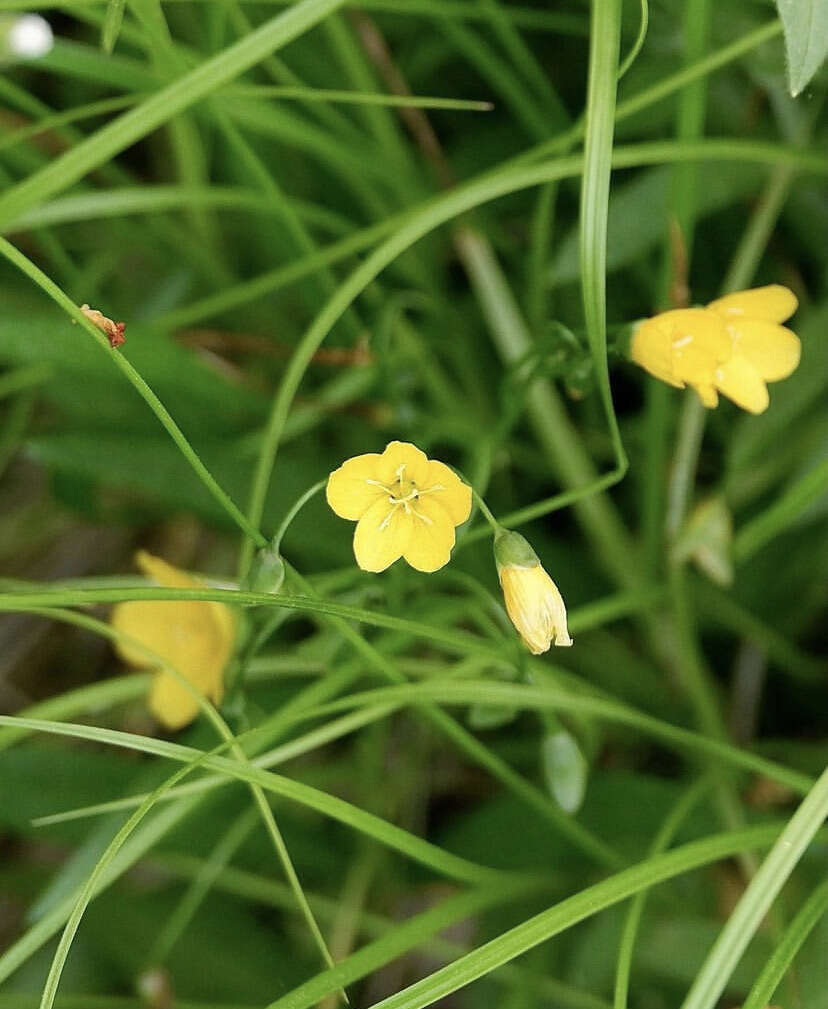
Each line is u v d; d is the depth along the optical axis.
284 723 0.30
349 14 0.36
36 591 0.32
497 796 0.36
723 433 0.37
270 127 0.35
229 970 0.35
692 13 0.32
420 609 0.33
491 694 0.31
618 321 0.38
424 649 0.37
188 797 0.32
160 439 0.36
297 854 0.36
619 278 0.38
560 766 0.32
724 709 0.37
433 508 0.30
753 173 0.36
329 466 0.36
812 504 0.35
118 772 0.35
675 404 0.37
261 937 0.36
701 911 0.34
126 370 0.29
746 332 0.32
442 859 0.32
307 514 0.36
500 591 0.36
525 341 0.37
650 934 0.34
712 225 0.38
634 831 0.35
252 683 0.36
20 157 0.36
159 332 0.35
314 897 0.35
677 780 0.37
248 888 0.35
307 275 0.37
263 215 0.37
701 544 0.35
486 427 0.38
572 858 0.35
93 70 0.34
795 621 0.37
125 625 0.33
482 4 0.35
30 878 0.36
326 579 0.33
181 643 0.33
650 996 0.34
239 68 0.31
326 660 0.33
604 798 0.35
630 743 0.37
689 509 0.37
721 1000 0.34
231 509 0.30
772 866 0.29
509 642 0.31
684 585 0.36
